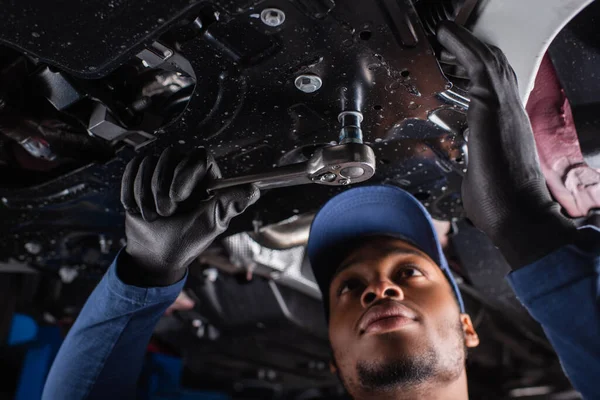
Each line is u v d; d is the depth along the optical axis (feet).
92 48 2.47
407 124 2.97
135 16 2.29
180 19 2.29
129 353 3.90
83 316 3.82
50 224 4.14
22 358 7.02
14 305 6.84
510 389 9.30
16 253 4.62
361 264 4.50
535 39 2.73
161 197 2.82
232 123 2.90
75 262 5.10
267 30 2.35
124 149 3.24
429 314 4.09
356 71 2.58
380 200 4.60
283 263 5.86
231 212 3.01
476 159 2.84
